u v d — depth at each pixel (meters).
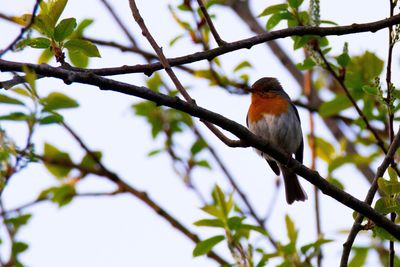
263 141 8.58
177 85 8.15
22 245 10.35
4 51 7.00
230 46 8.42
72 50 8.20
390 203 8.25
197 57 8.40
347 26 8.57
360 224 8.58
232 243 10.05
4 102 7.96
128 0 8.48
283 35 8.53
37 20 7.95
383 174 8.78
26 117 7.95
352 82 11.46
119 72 8.10
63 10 8.03
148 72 8.16
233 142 8.64
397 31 8.73
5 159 7.71
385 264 11.69
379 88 8.91
